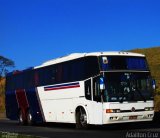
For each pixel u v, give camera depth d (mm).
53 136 20016
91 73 22578
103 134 20234
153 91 22688
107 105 21516
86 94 22969
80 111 23844
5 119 44594
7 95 35188
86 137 18859
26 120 31969
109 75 21875
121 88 21938
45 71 28188
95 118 22266
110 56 22234
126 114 21719
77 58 24062
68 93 25016
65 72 25406
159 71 45625
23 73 31922
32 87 30203
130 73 22328
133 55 22781
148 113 22297
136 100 22078
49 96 27625
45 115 28344
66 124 31625
